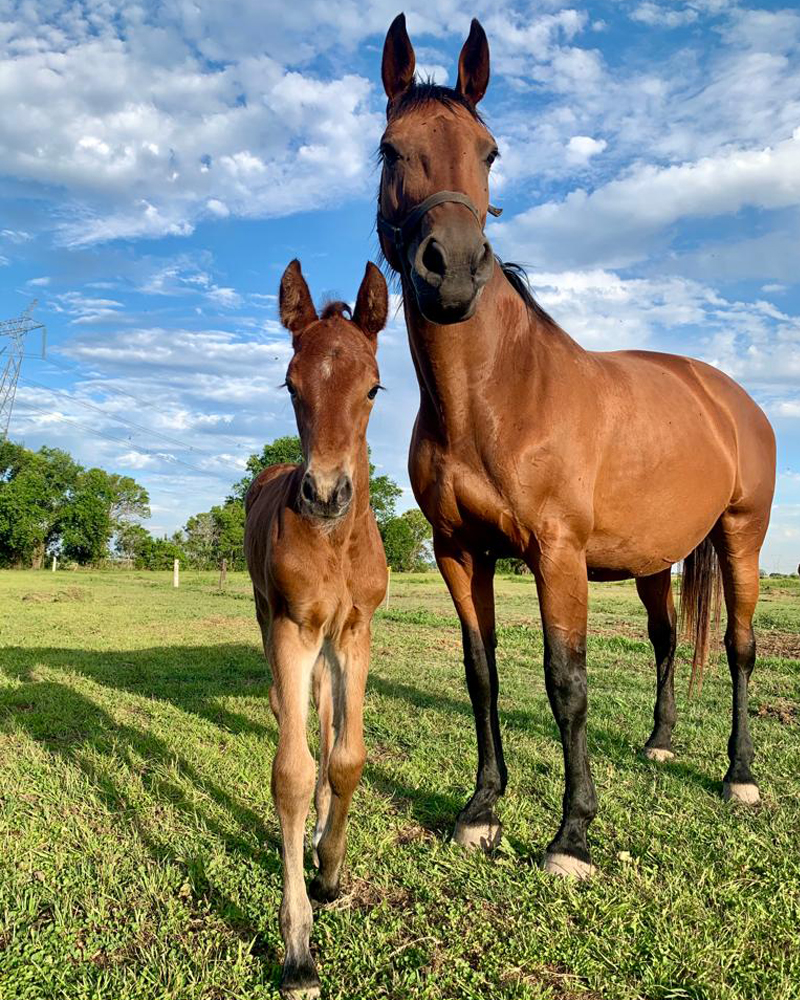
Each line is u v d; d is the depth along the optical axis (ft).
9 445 195.52
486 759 11.53
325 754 10.82
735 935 8.21
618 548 12.46
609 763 14.65
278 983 7.56
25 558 194.80
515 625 41.06
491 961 7.90
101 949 8.20
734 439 14.64
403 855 10.48
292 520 9.22
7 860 10.12
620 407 12.01
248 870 9.91
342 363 8.93
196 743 15.48
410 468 12.36
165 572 154.20
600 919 8.73
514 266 11.85
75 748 15.08
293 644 9.20
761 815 11.97
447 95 10.64
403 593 80.53
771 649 32.68
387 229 11.14
